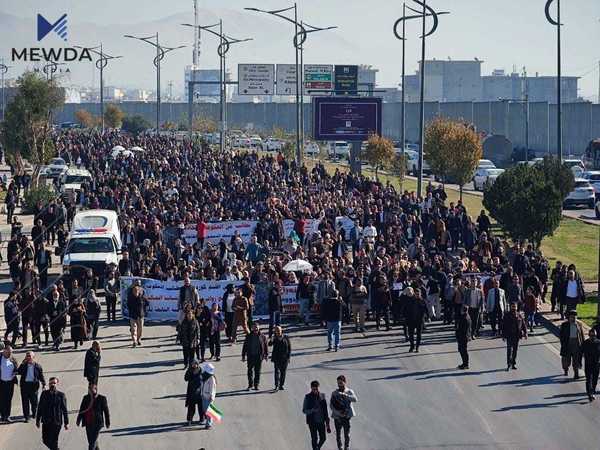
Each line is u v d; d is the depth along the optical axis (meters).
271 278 45.34
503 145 128.12
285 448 28.62
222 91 124.31
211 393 30.39
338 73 129.00
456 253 59.06
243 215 65.12
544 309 46.59
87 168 100.88
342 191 74.50
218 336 38.22
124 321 45.31
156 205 64.06
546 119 151.25
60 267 57.03
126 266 48.84
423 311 39.69
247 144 165.75
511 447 28.73
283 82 144.88
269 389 34.56
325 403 27.69
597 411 32.12
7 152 94.25
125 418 31.33
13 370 31.31
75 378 35.91
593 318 44.88
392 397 33.69
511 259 48.88
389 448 28.66
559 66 69.12
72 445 28.97
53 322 40.09
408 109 172.62
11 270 51.91
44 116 93.06
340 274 44.41
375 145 98.38
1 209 81.44
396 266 45.09
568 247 67.50
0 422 31.23
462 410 32.25
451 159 84.62
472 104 161.50
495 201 57.84
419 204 67.12
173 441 29.20
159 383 35.25
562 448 28.69
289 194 71.25
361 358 38.84
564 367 36.16
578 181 89.31
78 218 55.09
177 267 47.34
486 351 40.00
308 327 44.38
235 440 29.31
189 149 117.25
